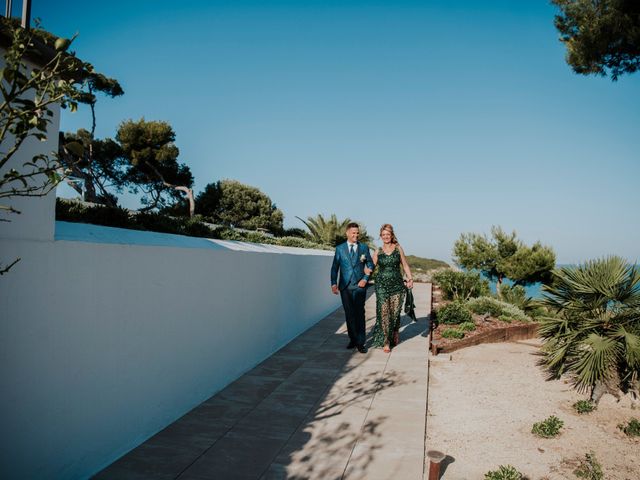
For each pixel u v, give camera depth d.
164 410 4.27
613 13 7.57
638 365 5.40
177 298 4.45
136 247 3.79
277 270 7.52
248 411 4.76
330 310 11.98
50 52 2.79
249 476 3.45
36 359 2.82
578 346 6.02
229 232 7.64
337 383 5.76
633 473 3.90
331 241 20.02
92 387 3.31
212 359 5.23
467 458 4.09
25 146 2.76
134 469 3.46
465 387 5.99
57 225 3.37
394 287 7.32
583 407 5.23
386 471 3.58
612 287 6.04
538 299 6.80
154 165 25.81
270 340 7.20
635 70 8.07
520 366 6.97
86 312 3.23
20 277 2.70
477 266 25.59
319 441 4.09
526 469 3.92
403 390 5.54
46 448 2.91
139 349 3.86
